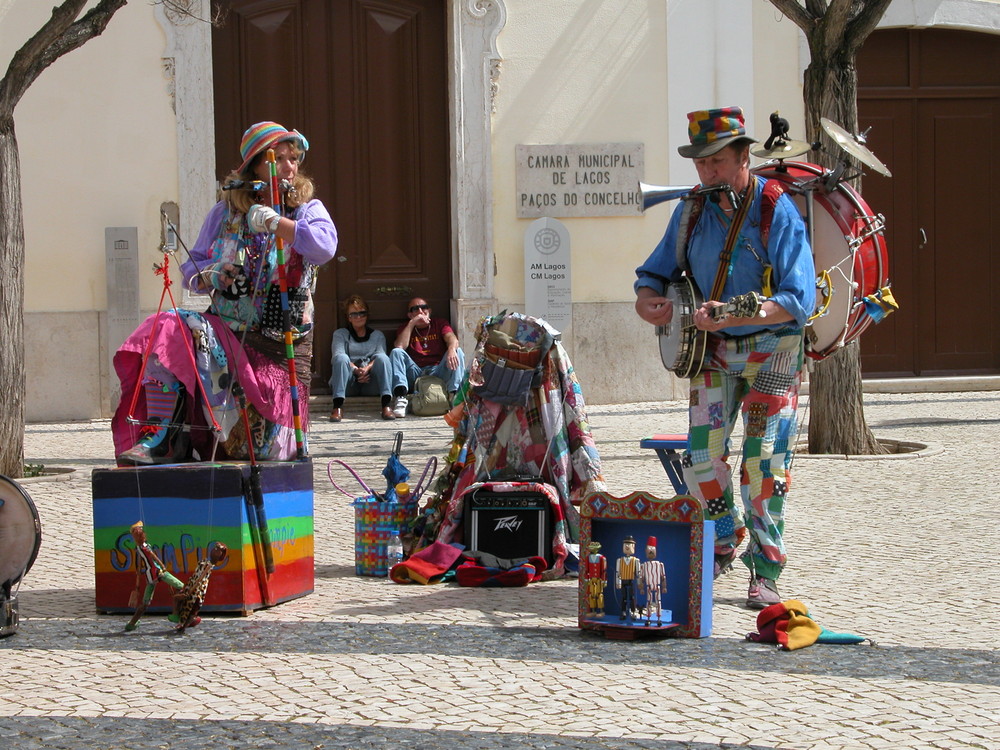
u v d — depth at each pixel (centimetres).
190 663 541
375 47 1584
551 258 1568
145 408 687
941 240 1723
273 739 444
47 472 1093
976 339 1736
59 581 712
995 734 445
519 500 713
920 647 559
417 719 464
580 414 736
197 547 623
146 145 1488
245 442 695
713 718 463
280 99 1560
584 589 589
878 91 1698
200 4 1493
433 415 1498
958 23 1684
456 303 1568
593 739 441
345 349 1515
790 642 559
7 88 1048
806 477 1037
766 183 627
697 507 580
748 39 1600
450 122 1577
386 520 721
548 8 1564
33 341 1477
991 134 1725
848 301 658
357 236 1587
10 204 1052
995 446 1190
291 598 659
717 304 602
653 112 1588
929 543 782
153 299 1498
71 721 465
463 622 609
